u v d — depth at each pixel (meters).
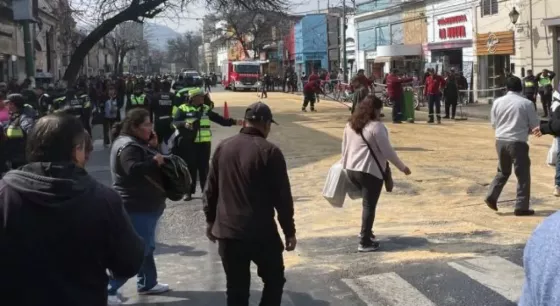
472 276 5.95
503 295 5.43
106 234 2.58
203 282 6.21
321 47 66.25
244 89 61.03
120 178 5.35
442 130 18.92
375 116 6.91
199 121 9.76
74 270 2.52
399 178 11.27
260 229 4.30
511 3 30.12
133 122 5.44
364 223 6.99
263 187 4.33
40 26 45.03
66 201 2.48
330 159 13.84
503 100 8.23
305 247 7.32
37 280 2.47
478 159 13.15
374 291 5.69
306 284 5.95
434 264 6.37
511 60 30.55
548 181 10.63
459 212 8.73
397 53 40.12
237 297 4.40
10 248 2.46
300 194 10.38
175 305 5.58
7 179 2.52
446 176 11.31
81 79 34.88
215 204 4.56
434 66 35.59
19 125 9.17
